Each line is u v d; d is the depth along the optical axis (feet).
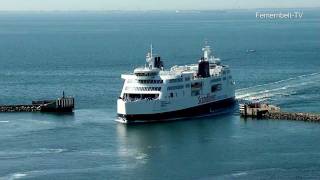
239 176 634.84
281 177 629.92
